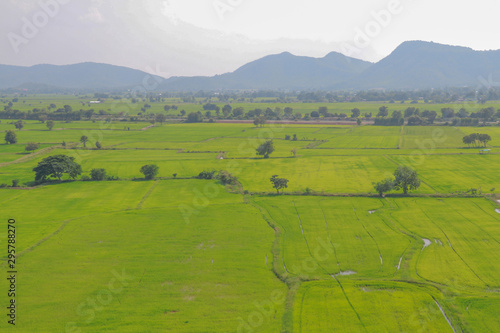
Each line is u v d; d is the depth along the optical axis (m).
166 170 108.31
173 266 51.09
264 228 64.06
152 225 65.75
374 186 84.38
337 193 82.31
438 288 44.25
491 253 52.75
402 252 53.88
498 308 39.84
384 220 66.19
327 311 40.41
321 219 67.56
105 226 65.38
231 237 60.47
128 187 91.50
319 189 86.38
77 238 60.41
